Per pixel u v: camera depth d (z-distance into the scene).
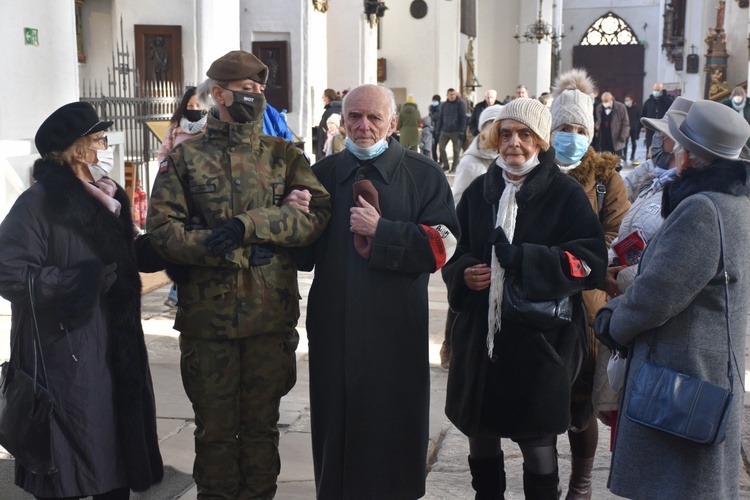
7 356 6.38
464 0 29.66
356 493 3.60
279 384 3.70
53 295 3.30
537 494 3.66
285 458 4.70
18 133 7.90
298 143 14.31
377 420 3.58
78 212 3.36
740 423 3.12
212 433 3.61
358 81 21.52
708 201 3.00
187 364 3.63
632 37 54.62
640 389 3.07
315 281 3.70
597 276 3.57
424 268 3.53
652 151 3.95
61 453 3.37
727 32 32.06
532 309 3.53
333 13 21.39
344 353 3.59
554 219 3.66
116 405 3.44
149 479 3.47
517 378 3.61
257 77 3.62
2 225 3.38
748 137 3.08
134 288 3.50
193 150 3.61
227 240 3.41
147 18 13.27
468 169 5.55
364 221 3.52
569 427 3.90
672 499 3.04
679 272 2.96
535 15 33.78
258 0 17.05
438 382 5.99
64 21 8.46
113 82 12.13
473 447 3.84
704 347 3.04
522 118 3.61
